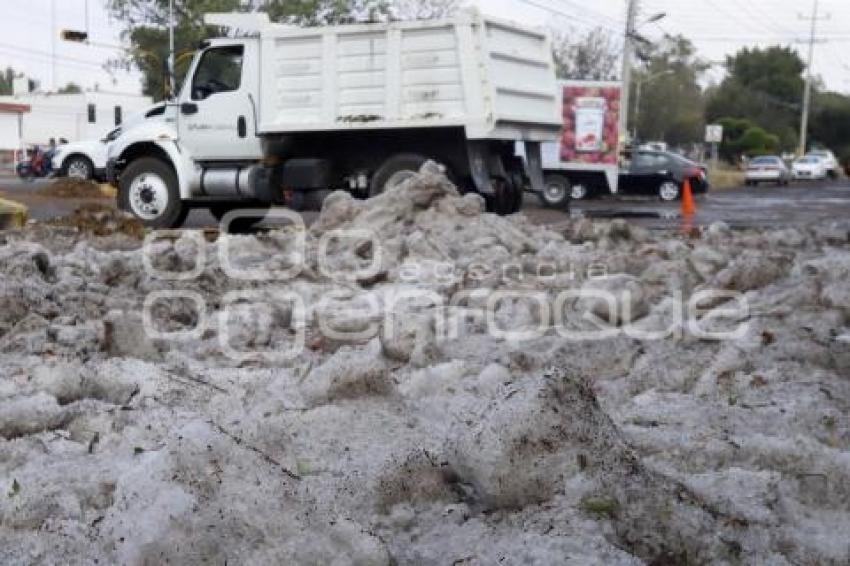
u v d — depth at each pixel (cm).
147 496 270
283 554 255
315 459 350
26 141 5369
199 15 3406
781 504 319
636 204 2611
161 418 396
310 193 1446
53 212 1895
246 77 1436
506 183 1456
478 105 1344
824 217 2061
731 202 2786
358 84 1383
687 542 276
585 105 2512
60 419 397
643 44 4428
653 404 437
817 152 6775
